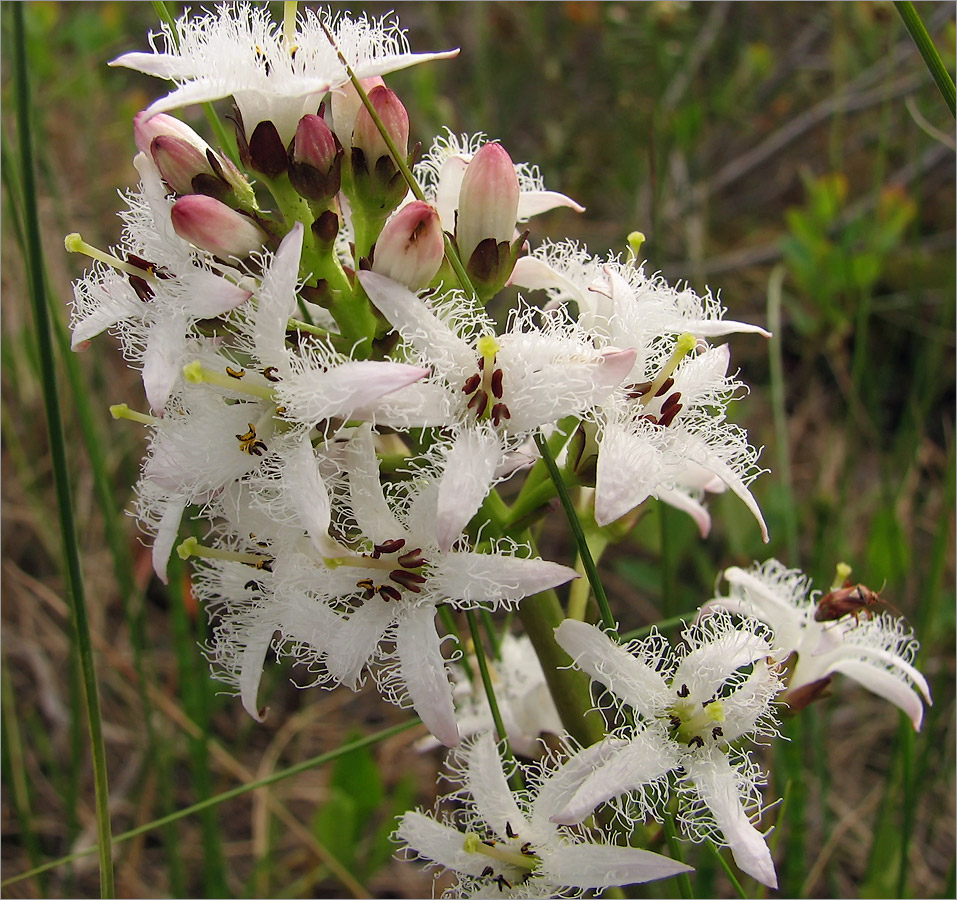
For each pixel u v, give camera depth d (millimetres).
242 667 78
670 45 200
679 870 72
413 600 73
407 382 64
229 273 73
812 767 146
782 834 137
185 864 147
